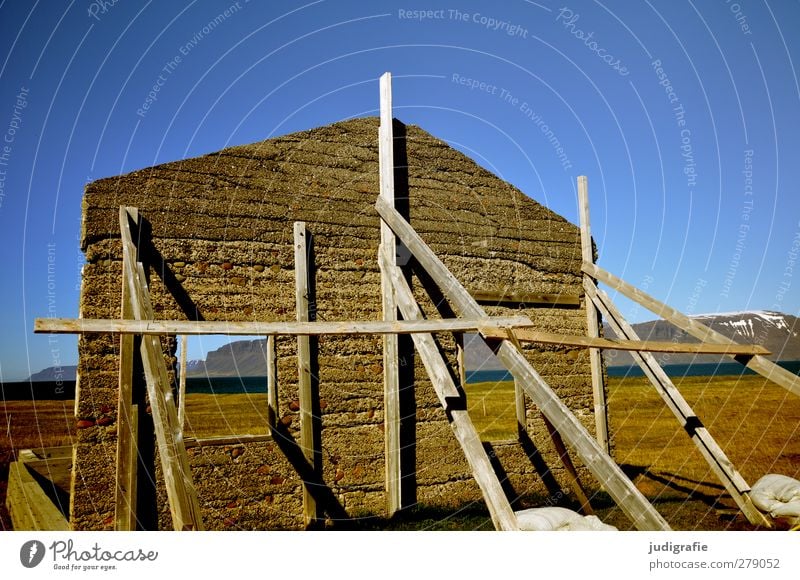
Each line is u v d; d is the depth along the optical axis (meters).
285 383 7.51
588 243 10.27
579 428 4.92
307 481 7.37
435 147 9.30
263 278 7.60
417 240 7.57
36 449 15.62
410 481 8.16
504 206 9.73
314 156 8.26
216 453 6.96
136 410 6.48
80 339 6.47
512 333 5.83
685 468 11.08
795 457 11.71
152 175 7.14
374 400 8.09
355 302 8.18
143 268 6.61
